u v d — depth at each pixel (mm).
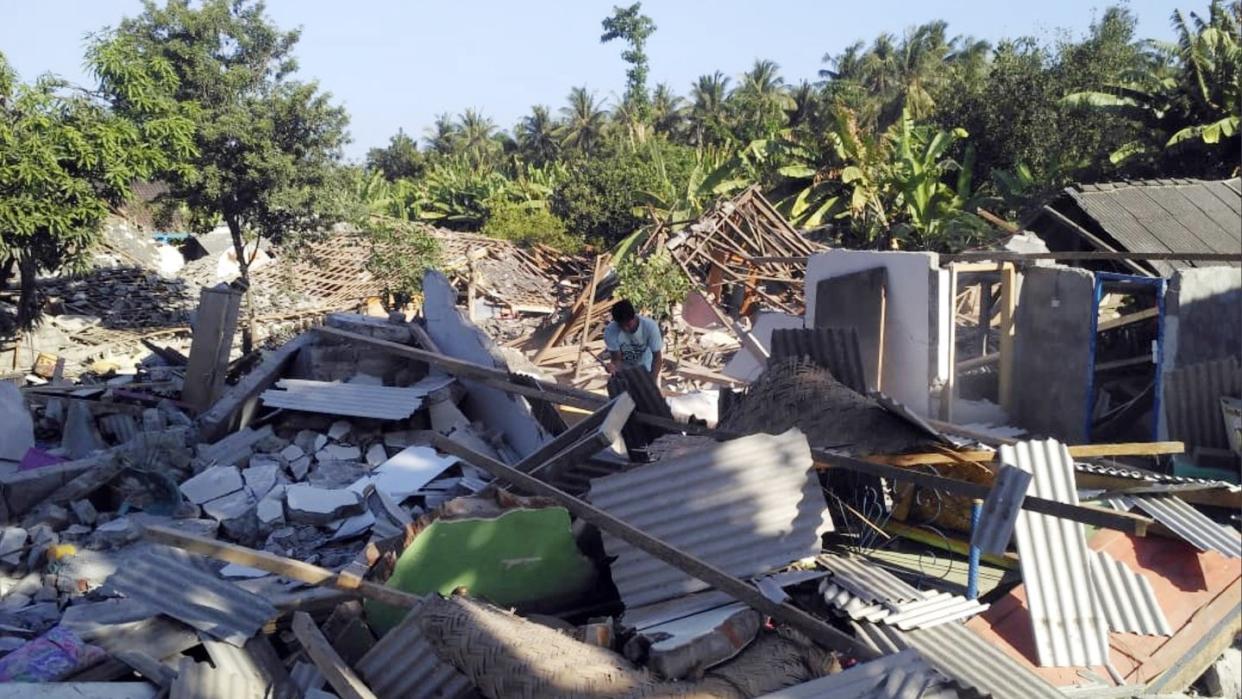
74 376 14570
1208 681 5238
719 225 17906
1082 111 25875
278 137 20141
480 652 3881
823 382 6105
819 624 4199
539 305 21844
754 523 4887
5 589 5430
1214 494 5902
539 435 7141
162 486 6574
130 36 16734
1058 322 8281
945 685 3740
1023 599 5230
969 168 24938
